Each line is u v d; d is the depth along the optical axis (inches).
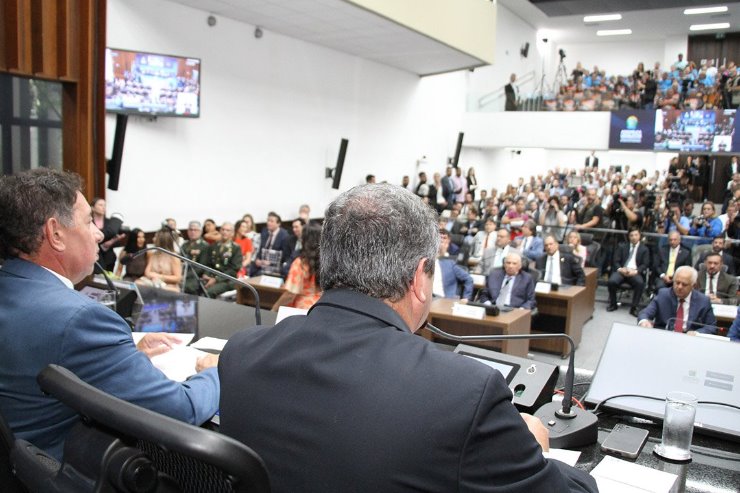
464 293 207.6
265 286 204.4
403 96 454.9
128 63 240.1
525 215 383.9
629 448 50.4
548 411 54.4
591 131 494.0
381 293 31.1
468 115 547.8
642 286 281.0
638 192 431.2
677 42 708.7
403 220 31.4
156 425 19.5
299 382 28.4
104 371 42.2
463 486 25.0
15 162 177.6
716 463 50.1
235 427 29.2
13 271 45.2
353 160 404.8
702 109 447.2
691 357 59.8
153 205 266.7
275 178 337.7
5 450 31.3
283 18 295.6
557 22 681.6
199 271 217.6
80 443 21.7
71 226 46.3
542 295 218.1
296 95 346.3
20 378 41.6
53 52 178.9
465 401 25.8
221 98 296.5
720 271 210.1
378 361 27.9
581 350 223.8
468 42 368.5
